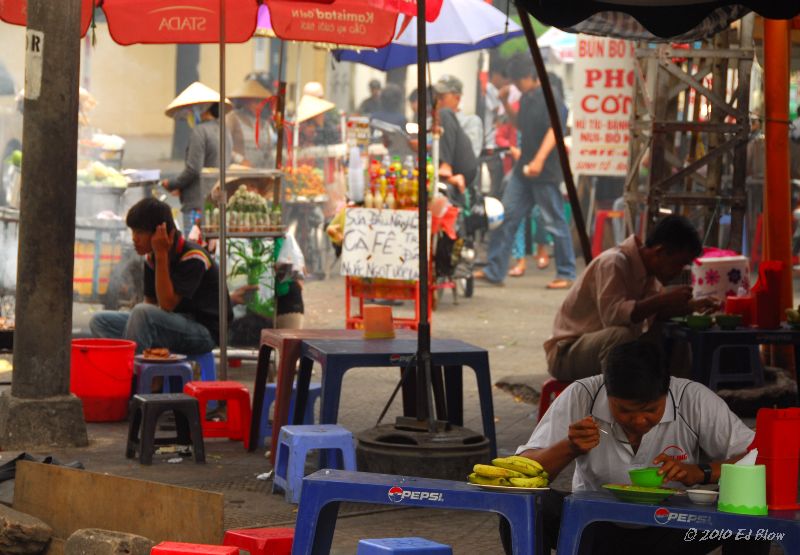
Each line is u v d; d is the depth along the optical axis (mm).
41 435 10961
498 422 12906
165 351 12523
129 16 14227
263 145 22938
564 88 35812
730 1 9273
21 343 11016
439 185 20219
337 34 14609
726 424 6535
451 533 8688
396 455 9398
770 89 14242
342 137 26219
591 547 5969
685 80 14945
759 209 25250
